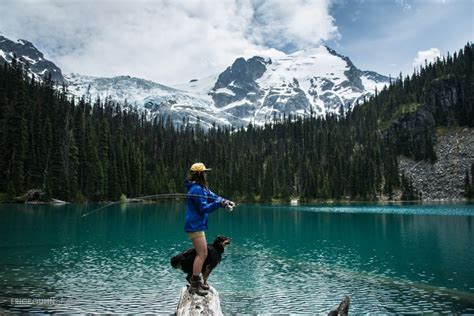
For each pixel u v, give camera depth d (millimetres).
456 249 41156
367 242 47125
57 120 150125
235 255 37594
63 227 57406
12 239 44062
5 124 124812
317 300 22172
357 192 194000
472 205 146250
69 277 26000
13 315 17844
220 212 114250
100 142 148875
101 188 133500
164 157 194500
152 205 142125
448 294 23375
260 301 21859
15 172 119500
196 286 8906
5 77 157750
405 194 193625
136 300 21094
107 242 43594
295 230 61750
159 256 34938
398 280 27219
